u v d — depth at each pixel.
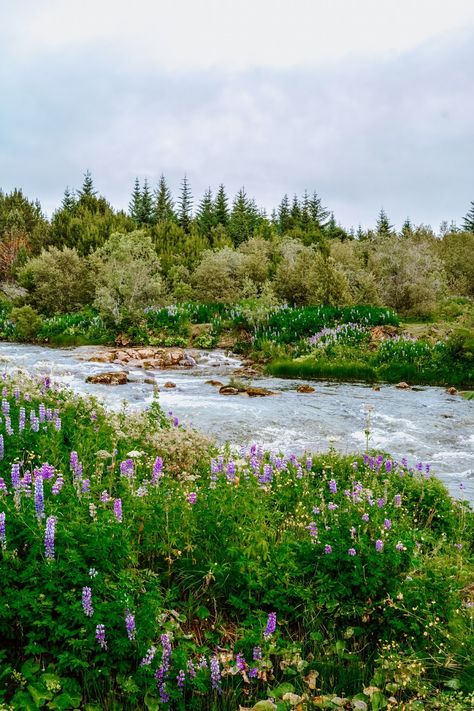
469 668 3.96
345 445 10.85
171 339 25.88
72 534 3.95
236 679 3.84
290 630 4.33
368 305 28.75
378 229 79.44
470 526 6.78
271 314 25.81
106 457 6.07
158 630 3.79
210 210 76.88
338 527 4.93
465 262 42.41
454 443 11.27
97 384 16.61
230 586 4.55
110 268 29.47
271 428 12.02
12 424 6.85
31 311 29.28
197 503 5.23
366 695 3.77
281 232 73.62
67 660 3.38
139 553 4.62
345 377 19.27
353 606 4.34
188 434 7.59
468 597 4.91
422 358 19.27
